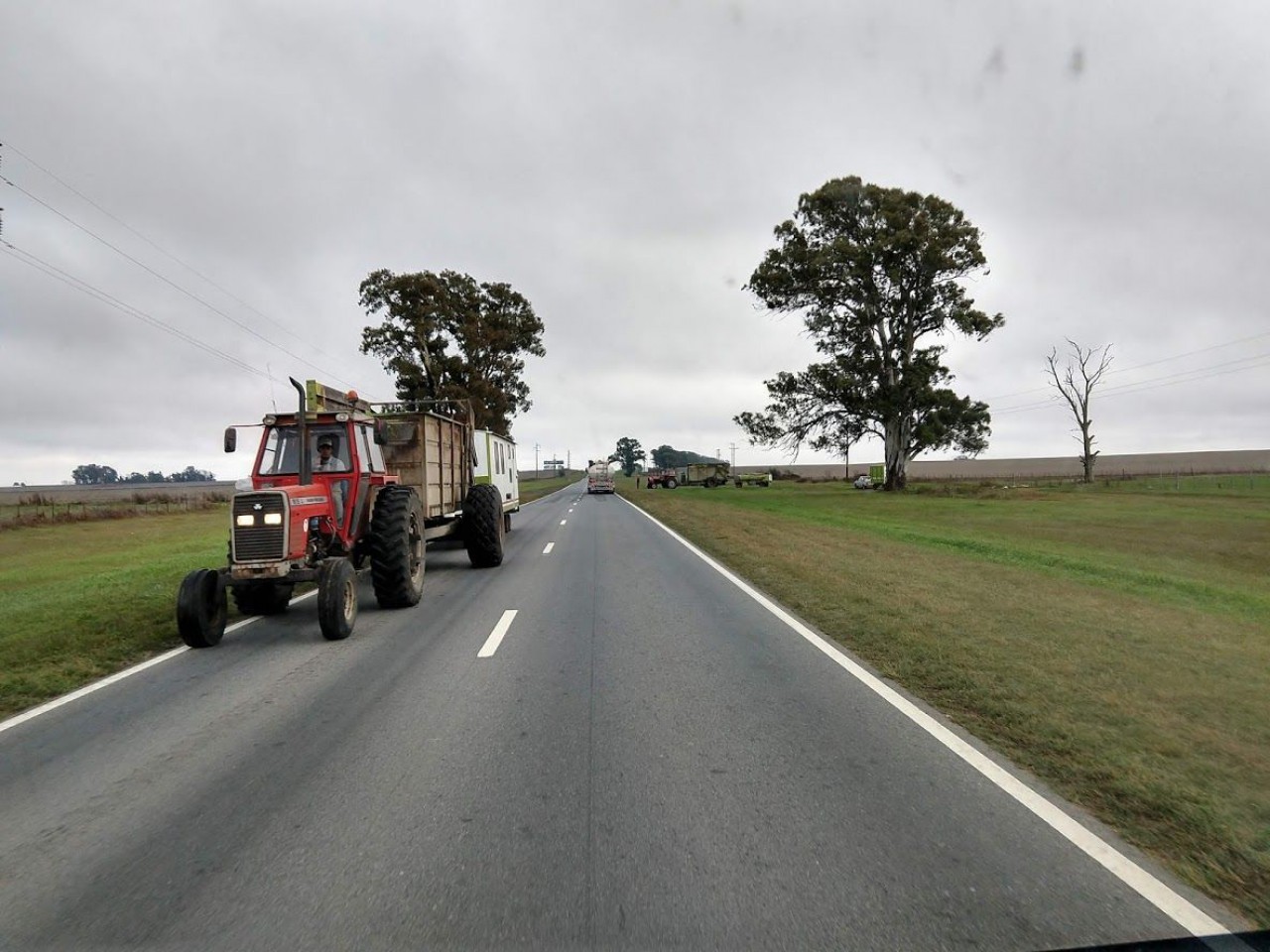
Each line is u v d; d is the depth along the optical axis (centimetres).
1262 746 478
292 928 299
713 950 281
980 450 5756
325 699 624
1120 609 956
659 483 7956
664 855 352
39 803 427
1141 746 477
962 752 478
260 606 1024
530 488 8719
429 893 322
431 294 4853
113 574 1417
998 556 1599
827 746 492
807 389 5456
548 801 413
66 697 655
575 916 303
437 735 527
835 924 296
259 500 862
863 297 5369
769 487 7944
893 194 5375
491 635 864
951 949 280
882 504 4066
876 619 891
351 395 1118
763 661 718
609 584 1241
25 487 12156
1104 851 350
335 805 413
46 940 295
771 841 364
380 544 1024
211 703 622
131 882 338
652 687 635
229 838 377
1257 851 347
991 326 5191
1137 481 7056
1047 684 613
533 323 5391
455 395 4884
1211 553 1977
